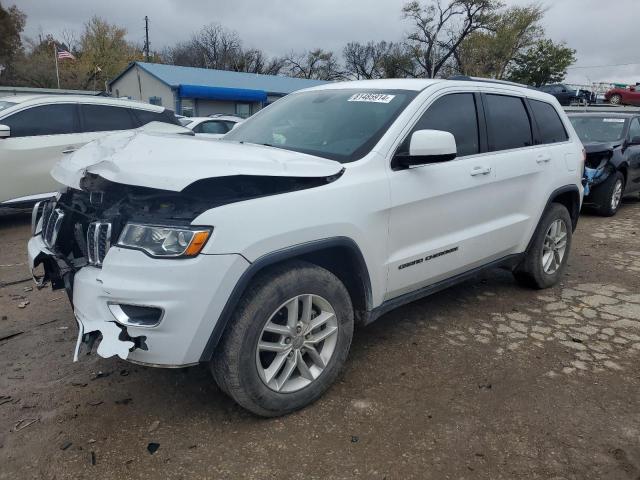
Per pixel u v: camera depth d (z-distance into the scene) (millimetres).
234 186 2584
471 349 3680
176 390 3100
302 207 2664
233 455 2533
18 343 3705
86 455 2521
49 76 43406
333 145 3268
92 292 2441
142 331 2381
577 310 4453
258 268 2508
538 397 3076
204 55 64688
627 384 3248
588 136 9602
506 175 4027
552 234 4840
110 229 2467
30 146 7156
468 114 3852
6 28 41875
